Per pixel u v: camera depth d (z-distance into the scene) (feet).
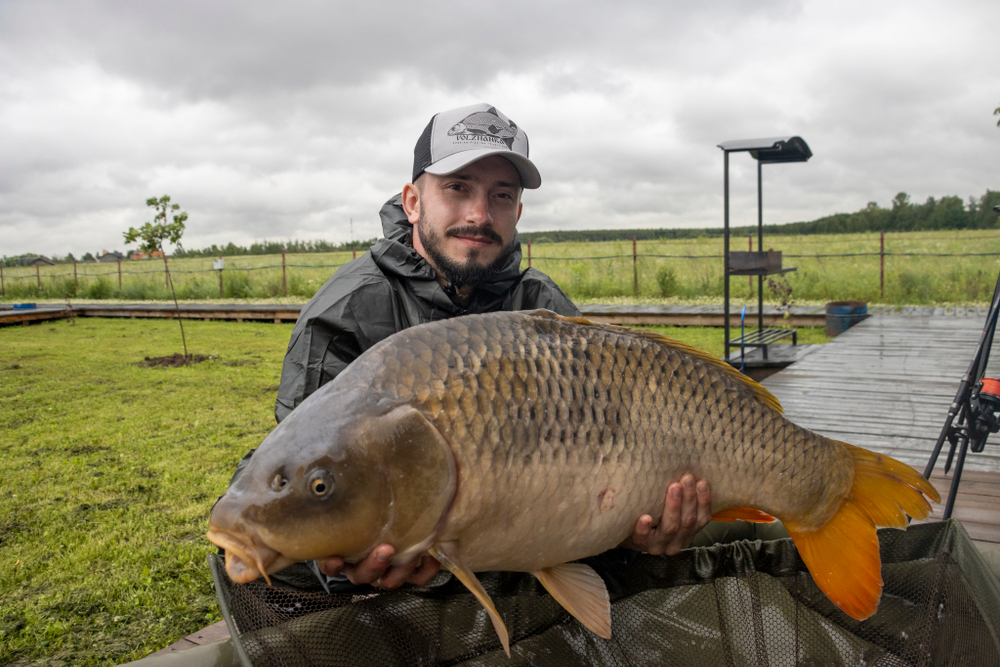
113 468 19.30
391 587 5.06
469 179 6.70
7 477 18.71
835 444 5.81
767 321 44.70
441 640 5.71
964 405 9.52
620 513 5.11
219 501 4.31
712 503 5.53
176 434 22.77
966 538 6.59
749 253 28.30
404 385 4.45
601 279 69.67
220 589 5.00
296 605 5.55
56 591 12.45
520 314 5.05
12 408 26.96
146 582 12.61
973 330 36.24
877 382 24.09
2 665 10.27
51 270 172.55
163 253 42.24
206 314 63.21
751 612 6.42
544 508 4.81
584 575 5.41
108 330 55.93
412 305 7.02
